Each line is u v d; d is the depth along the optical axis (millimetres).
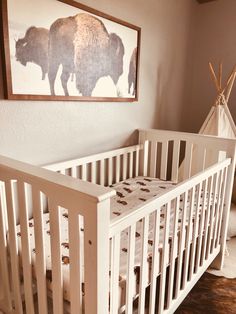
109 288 936
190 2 2773
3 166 1021
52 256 944
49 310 1254
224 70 2867
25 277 1104
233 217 2359
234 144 1857
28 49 1402
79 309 902
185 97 3020
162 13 2412
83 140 1874
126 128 2262
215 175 1620
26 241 1044
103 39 1819
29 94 1444
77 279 876
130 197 1887
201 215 1527
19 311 1222
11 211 1085
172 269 1329
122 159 2254
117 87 2018
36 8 1406
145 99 2422
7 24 1297
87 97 1783
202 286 1782
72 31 1605
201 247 1671
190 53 2951
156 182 2162
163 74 2592
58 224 882
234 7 2699
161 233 1426
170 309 1387
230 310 1581
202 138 2053
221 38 2830
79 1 1643
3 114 1381
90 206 757
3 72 1337
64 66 1599
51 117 1625
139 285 1088
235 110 2838
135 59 2148
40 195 923
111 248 875
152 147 2355
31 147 1546
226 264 2037
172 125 2889
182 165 2354
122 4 1969
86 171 1905
